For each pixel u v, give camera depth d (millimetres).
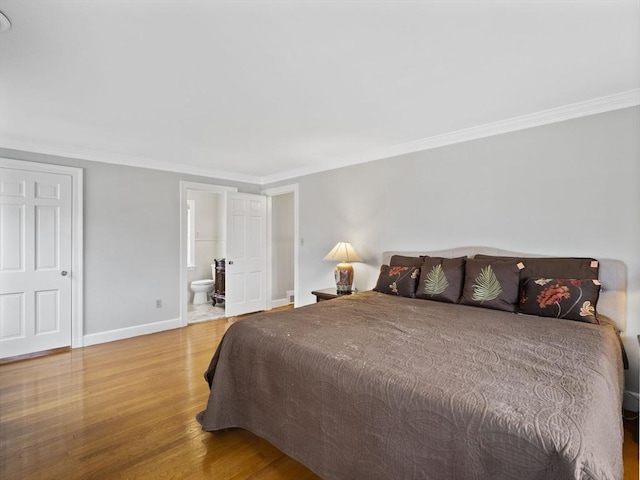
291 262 5891
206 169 4652
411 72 1992
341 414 1382
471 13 1474
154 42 1670
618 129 2322
